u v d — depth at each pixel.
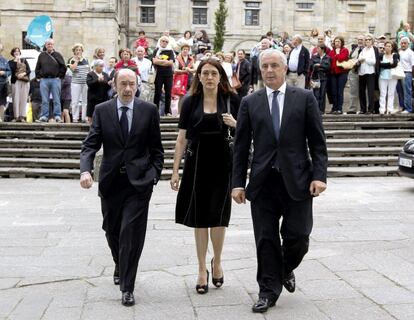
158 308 5.97
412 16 48.09
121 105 6.28
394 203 11.80
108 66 19.84
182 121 6.44
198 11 44.66
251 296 6.31
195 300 6.20
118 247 6.54
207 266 7.44
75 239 8.95
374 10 45.09
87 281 6.91
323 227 9.59
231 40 44.25
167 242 8.69
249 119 5.89
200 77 6.34
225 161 6.34
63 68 18.95
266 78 5.80
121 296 6.35
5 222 10.22
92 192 13.52
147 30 44.53
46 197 12.83
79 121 19.66
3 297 6.35
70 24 36.56
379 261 7.55
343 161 16.27
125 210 6.16
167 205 11.76
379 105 19.86
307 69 18.70
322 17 44.66
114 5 36.84
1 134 17.66
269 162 5.73
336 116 18.72
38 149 16.80
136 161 6.19
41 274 7.17
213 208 6.27
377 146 17.36
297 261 5.97
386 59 19.09
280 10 44.44
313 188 5.66
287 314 5.73
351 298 6.18
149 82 19.61
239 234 9.20
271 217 5.82
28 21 36.81
